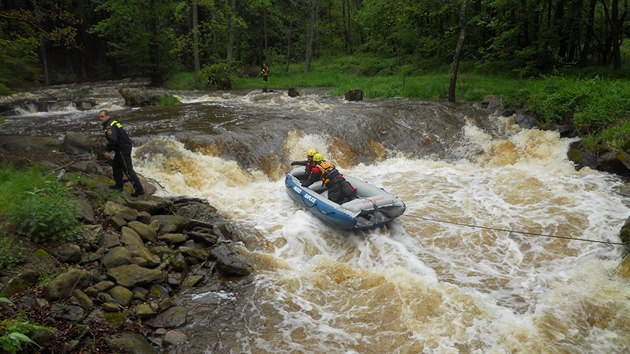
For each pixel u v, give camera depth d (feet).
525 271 25.32
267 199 34.55
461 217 31.83
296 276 24.26
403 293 22.48
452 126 49.11
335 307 21.91
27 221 21.76
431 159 44.96
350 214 27.71
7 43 42.32
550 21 73.92
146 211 28.53
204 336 19.61
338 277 24.36
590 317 20.90
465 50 85.15
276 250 27.50
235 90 88.28
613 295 22.49
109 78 130.72
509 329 19.94
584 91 46.83
